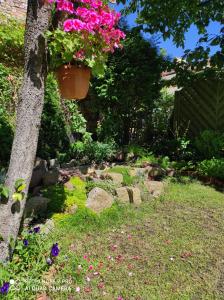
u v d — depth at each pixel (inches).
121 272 119.5
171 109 369.1
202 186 226.4
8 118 211.2
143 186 194.9
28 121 111.7
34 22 109.2
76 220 148.2
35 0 108.4
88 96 286.8
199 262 128.5
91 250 131.3
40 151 224.4
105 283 113.5
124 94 271.4
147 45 278.8
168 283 115.2
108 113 278.1
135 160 250.7
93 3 115.1
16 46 238.7
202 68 309.0
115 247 134.6
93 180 189.3
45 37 110.0
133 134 297.4
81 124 260.5
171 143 292.2
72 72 128.6
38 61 111.0
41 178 183.3
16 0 342.0
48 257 118.0
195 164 267.0
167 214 169.8
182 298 107.7
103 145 244.7
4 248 108.4
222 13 291.6
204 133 279.1
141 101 283.7
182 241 142.2
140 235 146.1
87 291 108.9
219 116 301.9
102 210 162.6
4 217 108.8
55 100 241.1
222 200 196.1
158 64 291.9
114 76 268.1
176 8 288.0
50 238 132.9
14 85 225.8
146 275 118.9
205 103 313.7
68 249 128.8
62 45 112.6
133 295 108.3
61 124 244.5
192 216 168.7
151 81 278.7
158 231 150.5
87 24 110.4
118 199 174.2
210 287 114.9
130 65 269.4
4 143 192.4
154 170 226.8
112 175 190.7
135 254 131.3
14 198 108.0
